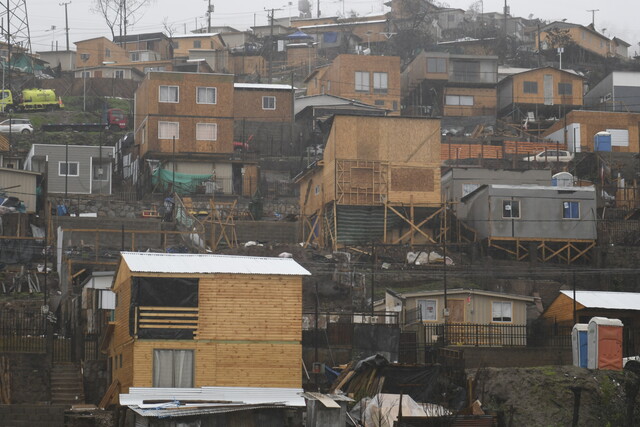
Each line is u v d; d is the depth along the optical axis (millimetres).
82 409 50969
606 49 182625
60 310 66562
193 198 99250
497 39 175375
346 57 138750
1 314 62688
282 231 90750
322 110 127375
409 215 90812
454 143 126625
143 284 50594
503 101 145125
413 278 78562
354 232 89750
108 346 56469
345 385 52688
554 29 179000
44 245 76938
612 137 126812
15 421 47812
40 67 162375
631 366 44781
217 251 80062
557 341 60781
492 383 51875
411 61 155125
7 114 136000
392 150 91688
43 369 55500
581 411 50406
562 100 142750
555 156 117188
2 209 81938
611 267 85750
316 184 96125
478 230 89125
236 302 51500
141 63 167125
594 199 88562
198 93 106000
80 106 146000
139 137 108812
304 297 71875
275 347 51500
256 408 48062
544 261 87312
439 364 53688
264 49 179000
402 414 48344
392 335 57562
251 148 115625
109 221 84688
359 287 73500
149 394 49500
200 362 50594
